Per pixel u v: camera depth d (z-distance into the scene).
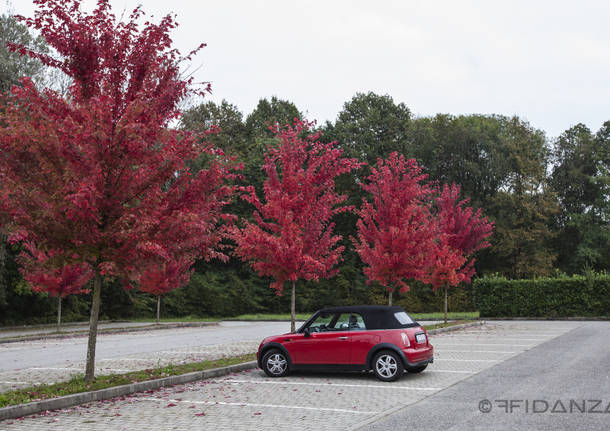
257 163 52.50
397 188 22.20
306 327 11.97
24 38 33.72
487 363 12.97
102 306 43.91
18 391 9.90
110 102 10.22
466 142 52.59
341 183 51.94
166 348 18.52
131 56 11.03
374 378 11.42
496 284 33.25
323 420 7.68
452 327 24.53
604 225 54.16
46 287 26.06
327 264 17.73
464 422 7.24
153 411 8.59
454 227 27.11
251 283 52.66
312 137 17.86
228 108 62.06
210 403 9.16
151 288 31.97
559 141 59.12
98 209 10.00
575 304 31.45
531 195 51.00
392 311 11.44
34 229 9.80
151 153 10.41
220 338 22.83
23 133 9.48
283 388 10.50
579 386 9.64
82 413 8.55
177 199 10.84
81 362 14.93
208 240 11.55
